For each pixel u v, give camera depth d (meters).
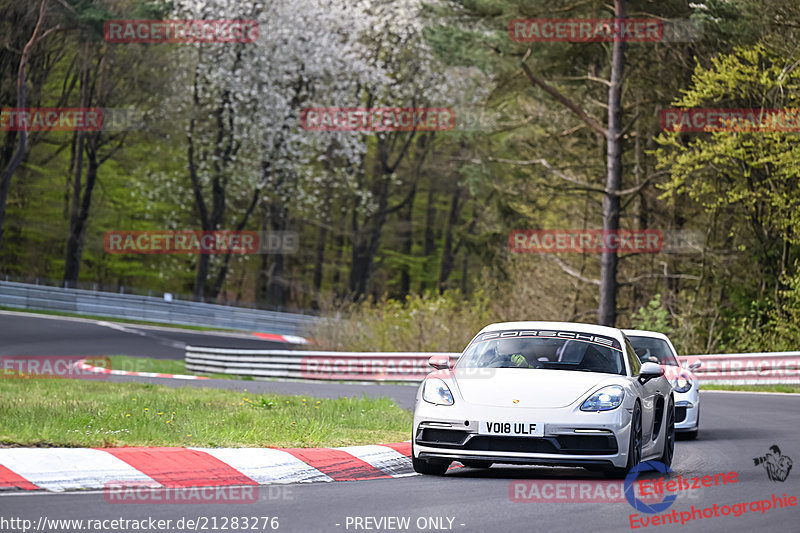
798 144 110.19
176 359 127.25
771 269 124.19
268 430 46.66
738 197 116.00
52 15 169.00
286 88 198.00
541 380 37.56
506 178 145.88
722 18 116.69
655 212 143.12
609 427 35.69
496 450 36.03
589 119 129.75
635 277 143.62
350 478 37.50
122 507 28.53
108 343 136.38
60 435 39.59
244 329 192.12
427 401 37.69
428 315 126.12
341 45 197.62
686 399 55.59
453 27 135.75
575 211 153.62
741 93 117.62
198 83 199.75
